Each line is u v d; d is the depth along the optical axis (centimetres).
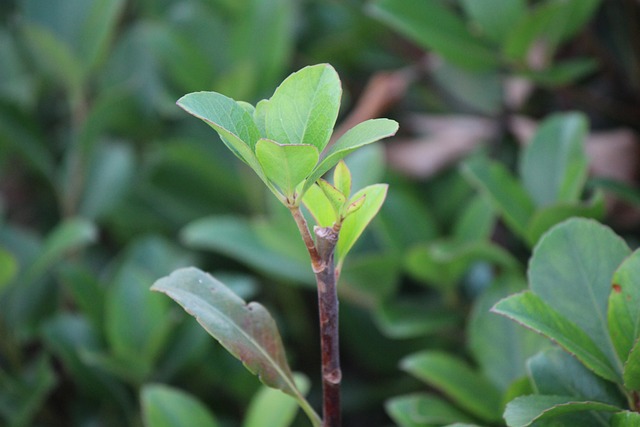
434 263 75
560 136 74
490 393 66
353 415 86
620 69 84
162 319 76
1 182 102
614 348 57
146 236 89
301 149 51
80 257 91
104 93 97
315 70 53
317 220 56
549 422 56
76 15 92
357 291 77
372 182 77
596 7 82
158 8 100
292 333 89
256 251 78
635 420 54
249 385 79
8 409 77
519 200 72
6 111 89
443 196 84
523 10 78
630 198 74
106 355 78
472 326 68
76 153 91
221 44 90
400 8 78
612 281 56
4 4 107
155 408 67
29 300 83
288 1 87
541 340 66
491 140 89
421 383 81
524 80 86
